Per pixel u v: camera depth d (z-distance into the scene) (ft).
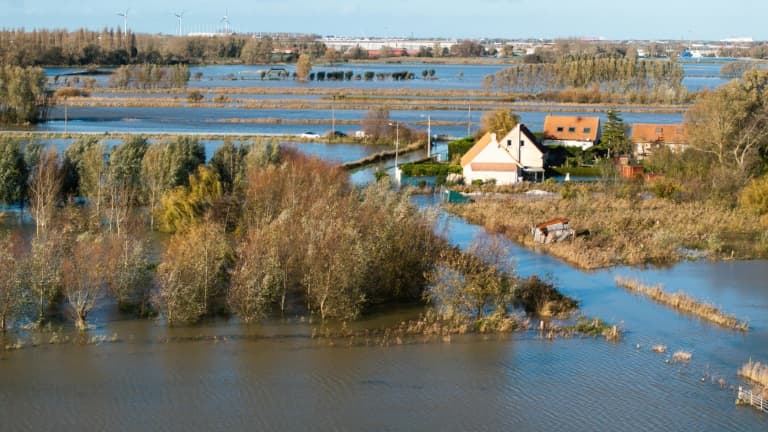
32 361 173.37
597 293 227.40
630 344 190.19
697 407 158.92
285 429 148.77
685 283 238.68
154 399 158.71
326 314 203.51
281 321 200.75
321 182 290.97
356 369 174.09
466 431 148.97
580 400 161.38
